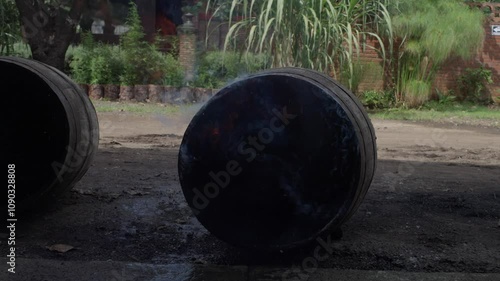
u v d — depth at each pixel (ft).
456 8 48.39
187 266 11.59
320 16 37.17
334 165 10.89
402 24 46.70
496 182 19.39
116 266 11.57
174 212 14.90
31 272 11.25
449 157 24.90
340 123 10.85
